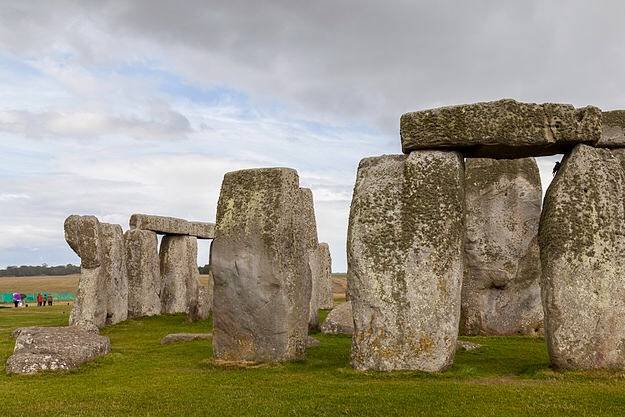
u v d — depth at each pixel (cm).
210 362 1129
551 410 778
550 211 1032
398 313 1032
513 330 1608
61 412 809
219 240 1159
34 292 6119
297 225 1166
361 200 1077
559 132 1024
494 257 1638
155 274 2428
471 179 1686
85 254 1902
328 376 1007
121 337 1684
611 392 862
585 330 996
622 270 1006
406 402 823
